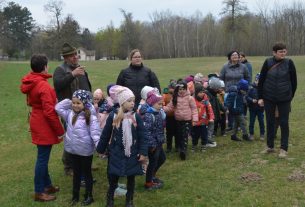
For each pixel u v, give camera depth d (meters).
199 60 62.62
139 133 5.72
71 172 7.56
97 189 6.73
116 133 5.66
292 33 87.31
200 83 9.07
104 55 117.00
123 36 101.25
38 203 6.21
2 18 77.25
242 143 9.36
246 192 6.19
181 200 6.05
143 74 7.94
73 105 5.97
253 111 9.56
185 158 8.21
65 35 80.75
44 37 90.19
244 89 9.40
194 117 8.18
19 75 37.53
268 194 6.05
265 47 88.25
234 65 10.27
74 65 7.04
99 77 35.34
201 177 7.03
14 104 21.05
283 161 7.62
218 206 5.75
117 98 5.71
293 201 5.76
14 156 10.14
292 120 12.15
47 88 6.02
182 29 100.38
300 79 31.23
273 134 8.15
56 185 6.99
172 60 65.31
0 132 13.70
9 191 6.98
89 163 6.03
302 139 9.38
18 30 100.94
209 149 8.97
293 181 6.53
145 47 100.75
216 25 97.25
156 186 6.63
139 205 5.95
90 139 5.93
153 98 6.62
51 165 8.45
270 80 7.81
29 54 101.25
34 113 6.12
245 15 72.19
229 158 8.09
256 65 46.09
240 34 81.00
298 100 17.42
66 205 6.10
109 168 5.71
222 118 10.15
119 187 6.68
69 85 6.92
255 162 7.67
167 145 8.87
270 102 7.94
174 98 8.23
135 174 5.68
